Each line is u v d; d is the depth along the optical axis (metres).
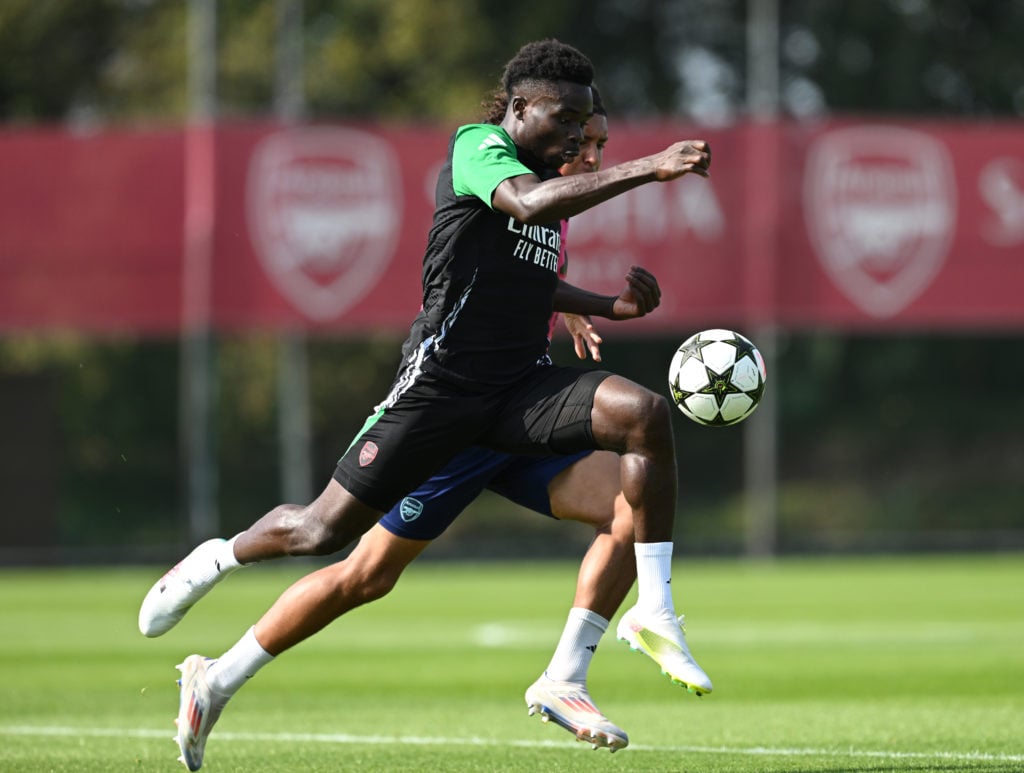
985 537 90.12
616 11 130.88
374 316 77.38
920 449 122.19
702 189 78.75
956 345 123.62
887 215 79.19
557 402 19.52
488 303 19.52
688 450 115.00
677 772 20.92
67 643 45.03
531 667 38.12
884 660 38.47
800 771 20.84
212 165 77.19
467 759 22.41
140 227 77.88
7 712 29.59
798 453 122.31
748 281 78.88
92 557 84.56
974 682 33.22
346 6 119.31
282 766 21.97
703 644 43.31
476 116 21.03
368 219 77.38
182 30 121.12
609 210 78.56
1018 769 20.84
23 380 84.06
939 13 125.00
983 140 79.12
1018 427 122.69
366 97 119.50
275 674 36.59
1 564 83.81
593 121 21.77
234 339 117.69
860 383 123.69
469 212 19.36
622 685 34.06
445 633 47.75
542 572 80.62
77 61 126.31
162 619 20.81
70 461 117.31
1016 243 79.19
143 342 118.44
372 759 22.52
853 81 123.44
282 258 77.38
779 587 66.00
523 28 123.62
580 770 21.22
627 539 20.38
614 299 22.09
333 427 119.81
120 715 29.08
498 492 21.64
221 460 116.38
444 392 19.53
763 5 87.88
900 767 21.08
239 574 80.00
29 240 78.19
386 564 20.59
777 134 78.75
